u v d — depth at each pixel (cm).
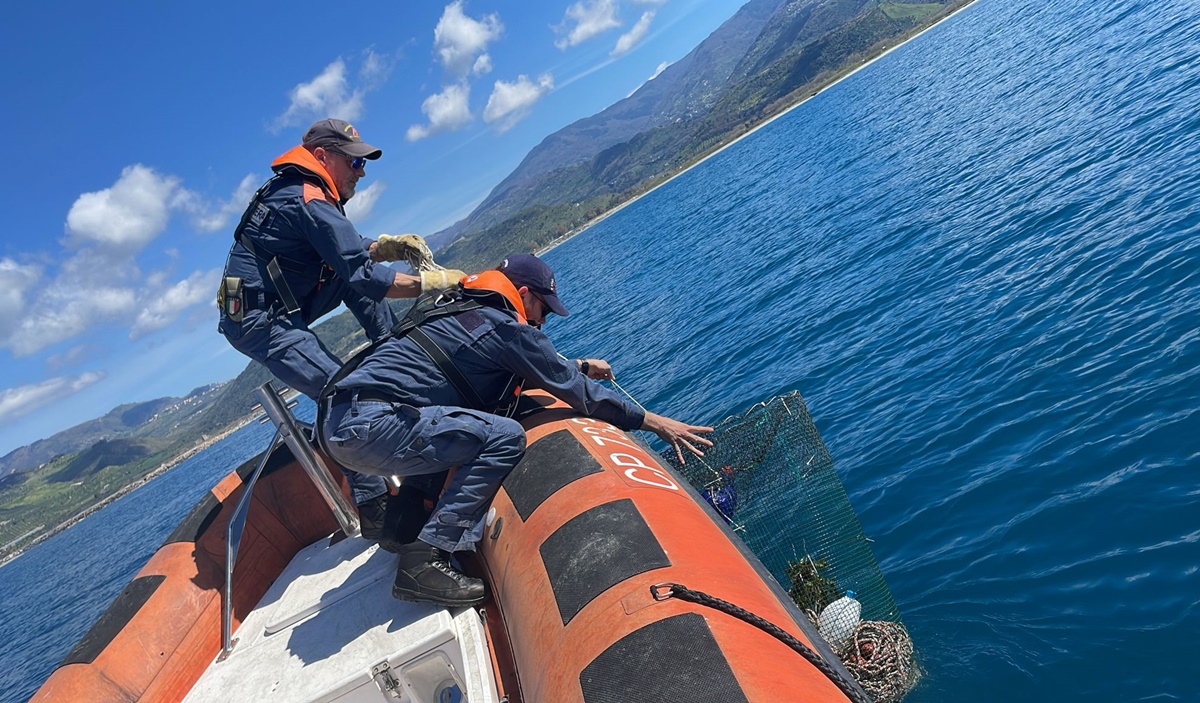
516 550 264
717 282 2355
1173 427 541
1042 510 525
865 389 921
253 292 339
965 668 415
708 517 280
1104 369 673
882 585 433
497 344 300
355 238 322
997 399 721
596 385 325
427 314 306
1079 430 600
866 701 203
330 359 353
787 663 185
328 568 360
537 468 286
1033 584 461
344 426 281
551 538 248
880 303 1252
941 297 1116
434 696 276
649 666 181
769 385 1120
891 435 757
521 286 345
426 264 351
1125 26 2817
